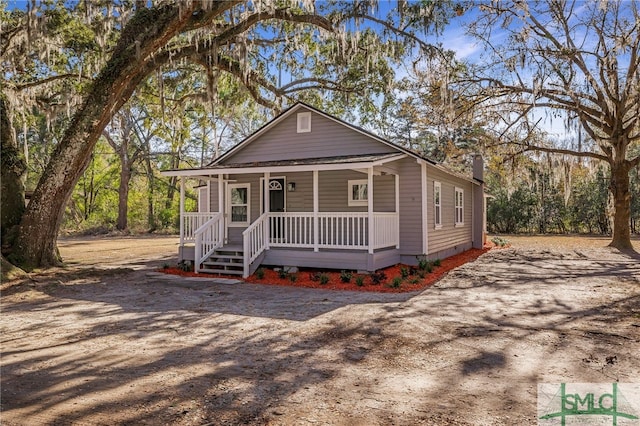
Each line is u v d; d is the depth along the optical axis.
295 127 14.59
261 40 15.92
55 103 16.16
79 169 12.38
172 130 20.28
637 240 22.83
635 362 4.69
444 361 4.78
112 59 11.51
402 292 9.08
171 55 12.12
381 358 4.91
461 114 17.89
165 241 26.97
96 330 6.34
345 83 16.92
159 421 3.39
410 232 13.21
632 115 17.47
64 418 3.47
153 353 5.20
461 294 8.76
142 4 11.41
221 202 12.92
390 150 13.20
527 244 21.55
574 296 8.41
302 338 5.76
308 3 10.56
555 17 17.00
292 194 14.48
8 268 10.49
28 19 10.77
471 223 19.92
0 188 11.91
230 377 4.36
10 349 5.41
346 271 11.47
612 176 18.81
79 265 14.23
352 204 13.67
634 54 15.38
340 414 3.48
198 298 8.79
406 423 3.31
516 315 6.91
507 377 4.29
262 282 10.62
